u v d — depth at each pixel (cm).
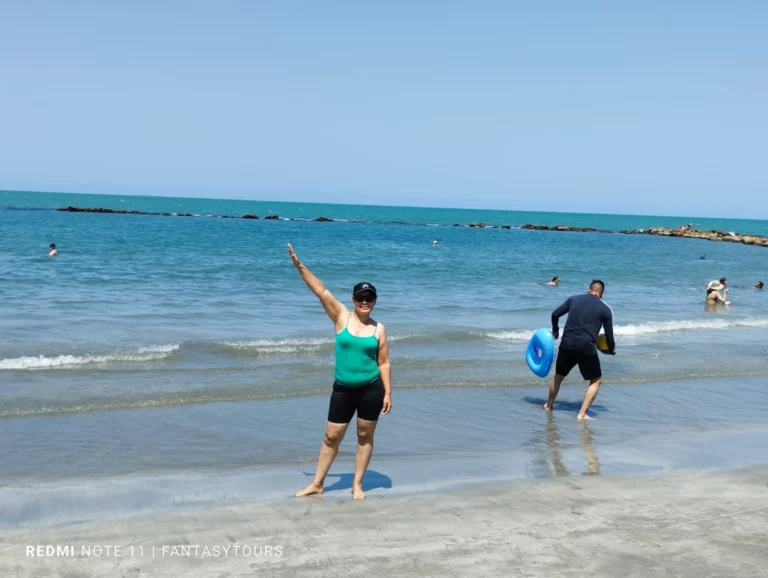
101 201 17850
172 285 2270
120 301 1853
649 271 3978
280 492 612
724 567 472
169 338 1352
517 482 653
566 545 502
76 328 1427
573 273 3584
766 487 654
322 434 800
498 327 1655
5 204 12531
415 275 3106
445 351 1342
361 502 587
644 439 824
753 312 2261
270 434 793
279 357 1223
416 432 826
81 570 448
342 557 473
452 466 700
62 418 824
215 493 605
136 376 1039
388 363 591
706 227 17712
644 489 639
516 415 923
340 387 588
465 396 1013
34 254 3284
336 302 593
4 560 458
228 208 16675
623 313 2139
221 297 2023
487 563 468
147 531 514
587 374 919
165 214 10881
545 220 17725
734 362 1339
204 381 1023
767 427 900
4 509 554
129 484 621
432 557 476
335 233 7300
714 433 862
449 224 11894
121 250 3741
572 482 656
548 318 1853
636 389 1099
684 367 1272
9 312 1598
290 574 446
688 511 580
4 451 700
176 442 751
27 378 1002
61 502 574
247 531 517
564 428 869
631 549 498
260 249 4291
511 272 3441
